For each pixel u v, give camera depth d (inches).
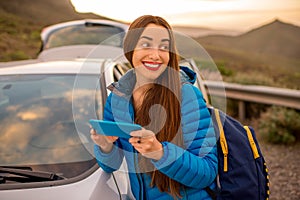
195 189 60.1
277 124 228.5
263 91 263.1
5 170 71.1
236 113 302.8
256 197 61.7
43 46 206.7
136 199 64.4
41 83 99.0
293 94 239.1
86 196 64.2
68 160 75.2
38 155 76.8
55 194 65.1
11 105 91.1
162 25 55.5
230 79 361.7
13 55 722.8
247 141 63.7
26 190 66.3
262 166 63.8
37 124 85.3
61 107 90.1
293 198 148.5
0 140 81.3
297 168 180.2
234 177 61.1
